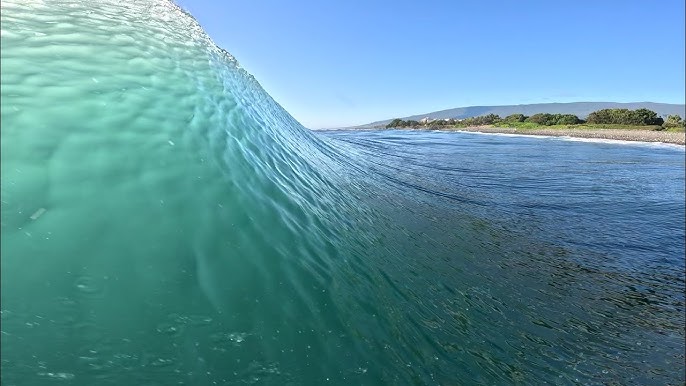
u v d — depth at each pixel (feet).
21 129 9.07
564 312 16.57
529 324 14.78
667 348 15.34
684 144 115.85
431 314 12.85
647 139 127.03
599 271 22.16
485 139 127.03
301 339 8.66
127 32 16.43
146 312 7.49
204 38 23.58
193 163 11.34
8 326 6.45
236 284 8.93
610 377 12.87
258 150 15.43
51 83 10.84
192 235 9.37
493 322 14.05
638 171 63.10
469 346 11.92
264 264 9.90
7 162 8.30
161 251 8.61
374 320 10.67
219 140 13.26
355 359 9.02
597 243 27.14
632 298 19.38
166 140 11.37
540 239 25.99
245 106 18.24
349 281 11.71
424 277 15.51
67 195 8.46
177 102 13.38
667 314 18.20
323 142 38.86
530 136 149.48
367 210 20.97
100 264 7.77
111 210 8.74
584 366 13.07
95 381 6.35
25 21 13.56
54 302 6.97
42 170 8.57
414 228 21.81
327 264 11.74
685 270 24.18
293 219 12.62
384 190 28.76
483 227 26.18
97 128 10.29
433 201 30.40
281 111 33.99
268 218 11.62
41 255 7.39
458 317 13.46
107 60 13.39
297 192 15.01
